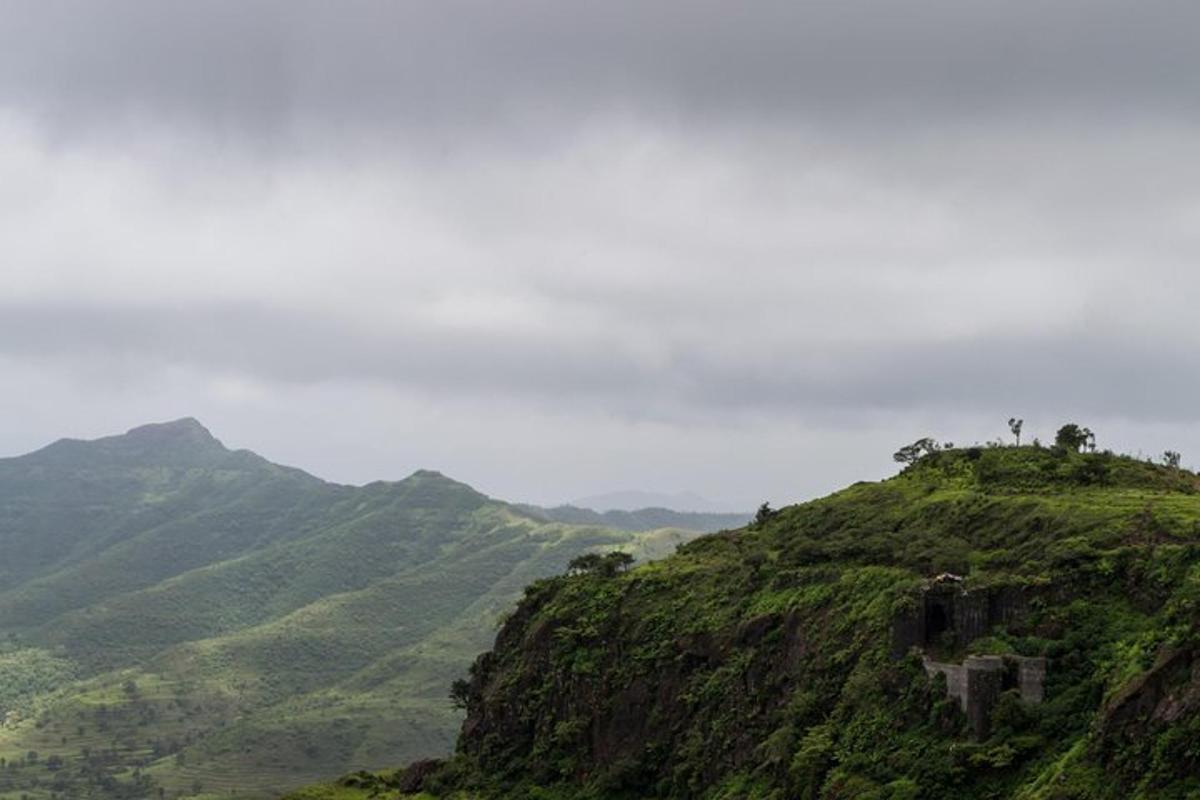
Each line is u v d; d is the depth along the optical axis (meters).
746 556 166.50
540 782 165.25
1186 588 102.00
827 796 115.75
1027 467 160.62
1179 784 87.94
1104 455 163.12
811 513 177.00
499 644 191.75
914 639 121.81
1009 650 112.25
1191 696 90.50
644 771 151.75
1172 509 124.56
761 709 138.62
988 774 104.62
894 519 158.75
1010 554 128.62
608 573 185.75
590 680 166.12
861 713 120.94
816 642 135.62
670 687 154.88
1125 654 104.06
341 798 186.00
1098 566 114.38
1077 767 95.38
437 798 175.12
